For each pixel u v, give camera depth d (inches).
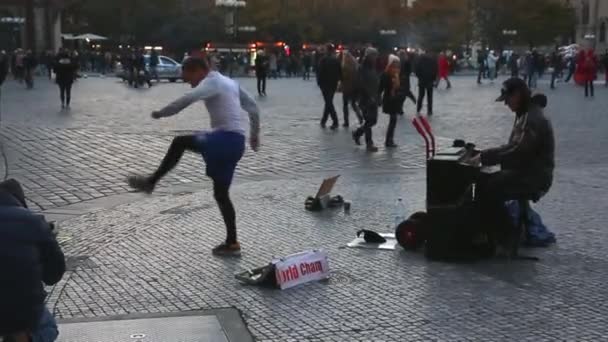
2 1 2689.5
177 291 269.7
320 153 597.9
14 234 169.9
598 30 3388.3
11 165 538.0
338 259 307.9
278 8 3110.2
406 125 789.2
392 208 398.3
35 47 2468.0
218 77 307.3
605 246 324.8
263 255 314.0
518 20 2987.2
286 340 225.1
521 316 242.5
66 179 490.0
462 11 3250.5
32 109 964.6
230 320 240.8
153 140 657.0
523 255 310.8
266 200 421.4
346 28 3427.7
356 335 228.5
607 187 452.8
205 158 308.7
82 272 291.9
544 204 405.4
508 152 309.1
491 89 1507.1
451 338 225.1
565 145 642.2
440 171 306.7
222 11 2765.7
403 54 958.4
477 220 303.3
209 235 347.6
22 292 169.8
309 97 1229.7
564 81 1857.8
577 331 229.6
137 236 347.3
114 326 236.2
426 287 272.2
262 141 657.6
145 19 2925.7
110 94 1307.8
